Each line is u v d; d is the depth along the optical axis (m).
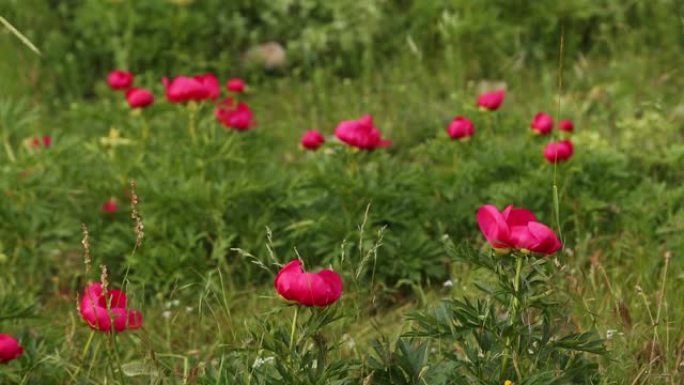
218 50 9.24
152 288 5.55
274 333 3.51
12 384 4.27
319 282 3.25
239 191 5.59
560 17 8.83
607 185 5.78
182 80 5.73
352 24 9.12
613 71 8.25
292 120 7.91
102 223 6.00
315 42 9.04
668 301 4.67
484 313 3.38
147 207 5.64
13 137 7.39
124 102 6.82
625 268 5.15
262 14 9.35
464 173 5.86
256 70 8.96
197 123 6.03
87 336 4.89
